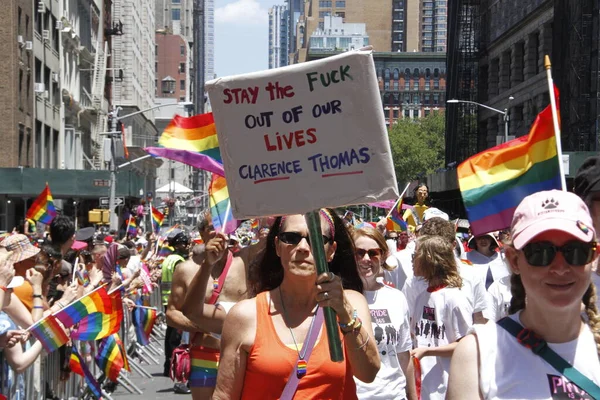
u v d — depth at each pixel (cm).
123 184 4731
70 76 5984
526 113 7138
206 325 793
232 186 495
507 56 7844
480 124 8600
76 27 6162
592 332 395
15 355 804
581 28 5494
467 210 583
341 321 482
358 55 476
